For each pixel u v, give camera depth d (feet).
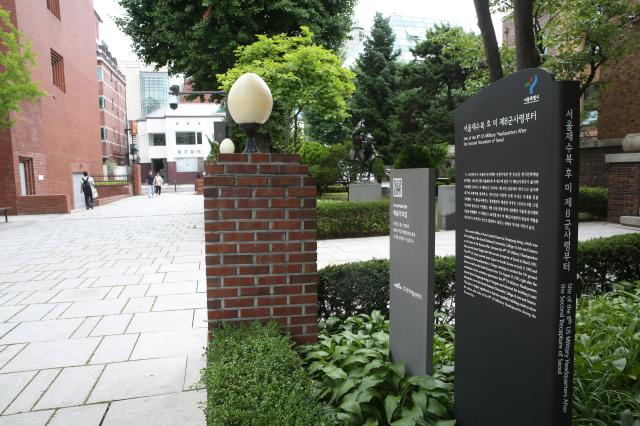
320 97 42.55
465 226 8.23
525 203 6.68
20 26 62.64
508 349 7.14
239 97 11.35
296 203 11.48
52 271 24.75
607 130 48.52
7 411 10.20
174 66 51.70
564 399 6.33
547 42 34.42
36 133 69.21
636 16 35.76
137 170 122.62
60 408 10.32
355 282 13.98
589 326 11.52
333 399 8.71
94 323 16.03
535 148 6.44
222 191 11.18
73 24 91.04
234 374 8.44
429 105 78.64
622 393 8.75
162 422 9.72
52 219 55.57
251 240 11.37
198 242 34.76
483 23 15.46
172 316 16.74
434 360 10.57
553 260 6.18
